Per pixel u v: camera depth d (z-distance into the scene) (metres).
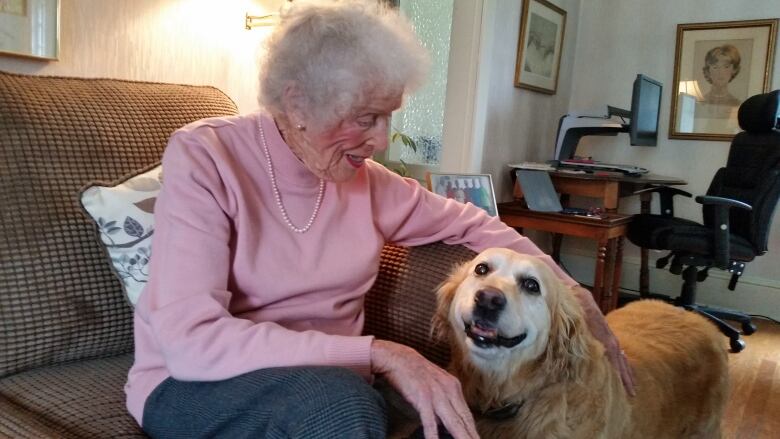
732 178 3.24
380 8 1.03
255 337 0.84
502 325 1.09
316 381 0.74
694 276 3.29
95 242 1.18
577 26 4.11
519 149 3.68
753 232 3.02
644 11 3.89
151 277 0.92
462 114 3.14
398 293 1.33
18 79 1.23
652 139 3.63
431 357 1.29
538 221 3.14
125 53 1.91
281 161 1.06
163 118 1.38
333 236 1.11
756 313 3.70
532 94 3.71
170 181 0.97
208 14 2.14
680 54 3.77
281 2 2.39
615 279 3.37
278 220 1.06
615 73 4.04
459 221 1.37
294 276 1.04
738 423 2.21
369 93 0.95
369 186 1.23
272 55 0.97
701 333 1.60
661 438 1.41
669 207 3.54
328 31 0.92
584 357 1.13
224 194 0.99
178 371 0.85
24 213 1.12
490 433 1.19
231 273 1.00
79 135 1.23
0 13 1.59
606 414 1.16
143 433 0.94
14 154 1.14
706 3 3.69
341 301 1.12
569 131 3.40
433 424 0.79
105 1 1.83
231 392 0.81
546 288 1.15
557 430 1.13
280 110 1.00
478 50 3.06
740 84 3.61
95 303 1.17
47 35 1.70
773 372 2.75
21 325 1.09
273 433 0.73
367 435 0.69
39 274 1.11
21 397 1.01
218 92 1.59
